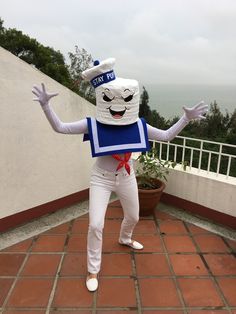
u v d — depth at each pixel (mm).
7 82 3203
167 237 3539
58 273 2883
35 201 3820
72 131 2551
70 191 4246
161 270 2961
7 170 3426
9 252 3182
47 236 3500
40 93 2324
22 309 2459
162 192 4117
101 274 2883
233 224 3721
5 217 3527
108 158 2641
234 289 2727
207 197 3906
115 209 4207
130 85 2436
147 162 4168
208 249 3316
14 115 3348
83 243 3383
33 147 3625
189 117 2604
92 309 2477
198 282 2805
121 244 3355
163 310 2480
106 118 2490
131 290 2688
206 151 3936
